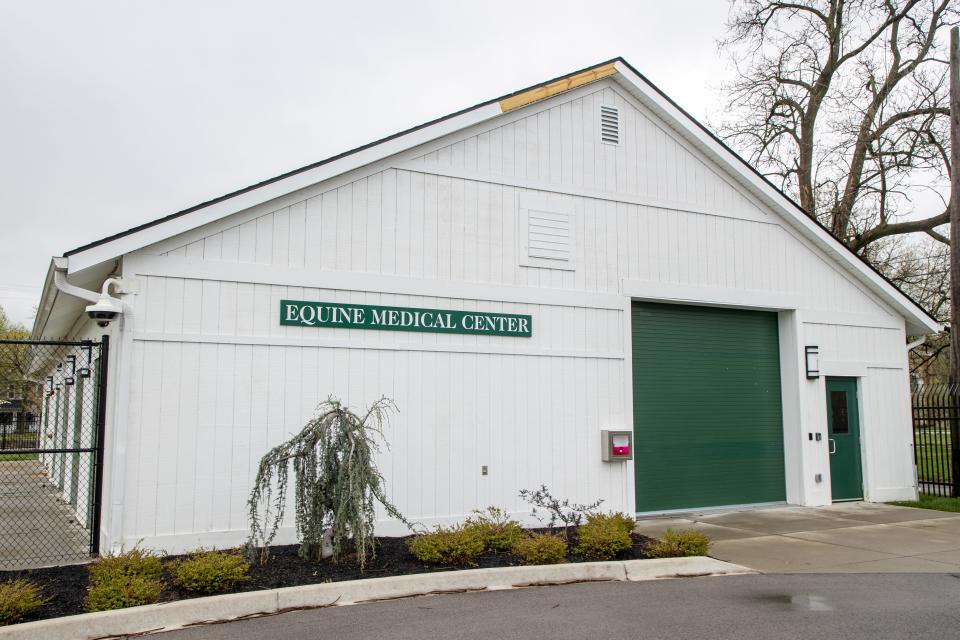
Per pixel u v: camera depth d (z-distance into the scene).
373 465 9.64
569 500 11.07
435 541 8.00
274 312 9.30
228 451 8.88
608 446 11.39
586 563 7.90
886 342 14.98
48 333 14.41
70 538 10.11
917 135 21.55
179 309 8.79
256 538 8.02
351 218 9.91
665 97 12.59
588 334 11.61
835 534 10.58
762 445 13.59
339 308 9.68
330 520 8.02
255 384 9.11
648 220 12.45
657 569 8.10
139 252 8.63
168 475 8.55
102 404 8.66
